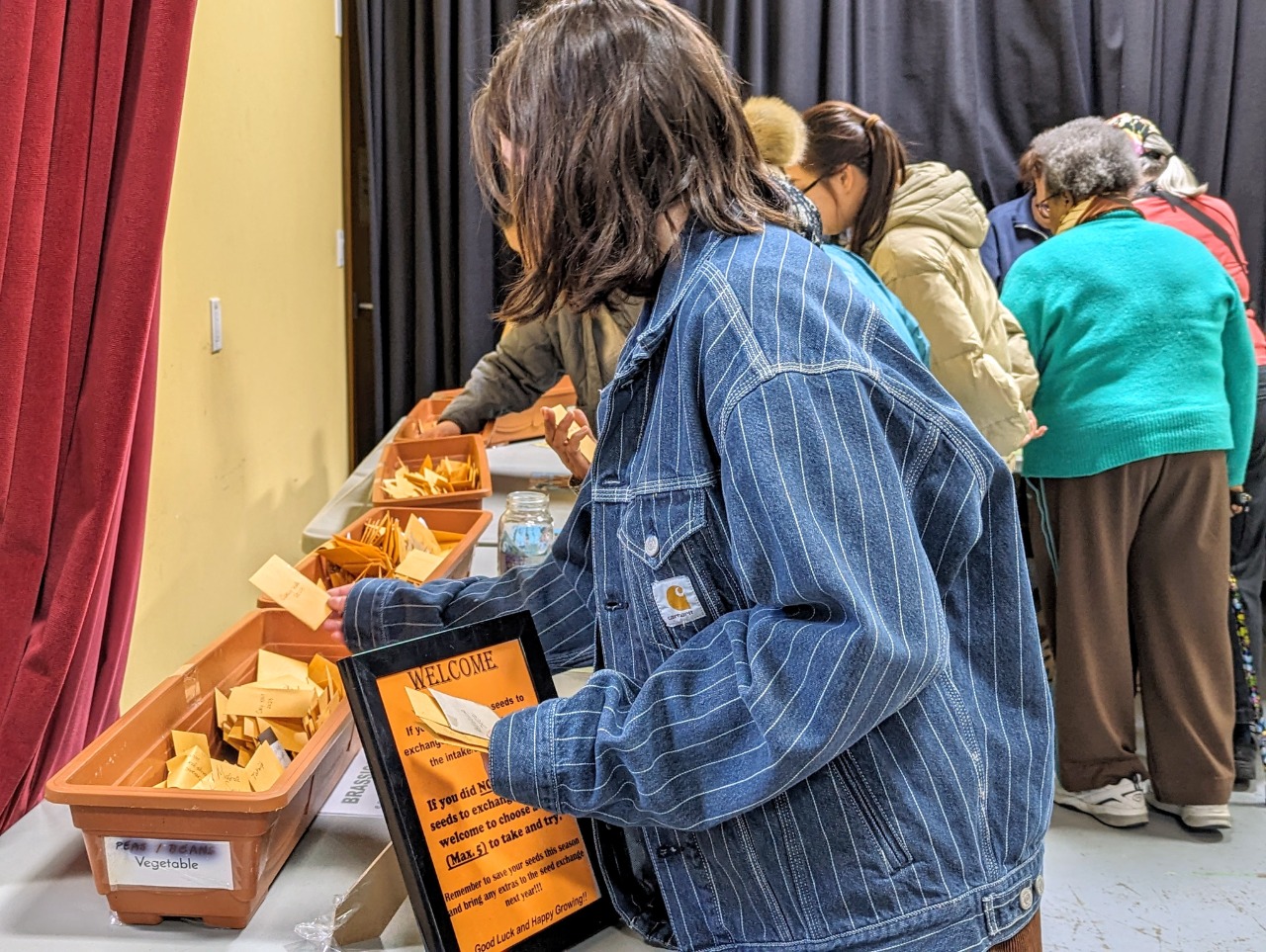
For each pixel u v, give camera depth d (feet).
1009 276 8.04
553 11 2.57
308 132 9.93
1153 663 7.77
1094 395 7.45
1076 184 7.73
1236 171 11.65
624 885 3.11
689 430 2.50
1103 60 11.60
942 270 6.99
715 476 2.50
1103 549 7.55
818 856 2.56
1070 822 8.00
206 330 7.38
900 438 2.43
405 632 3.59
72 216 4.08
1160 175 9.88
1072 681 7.82
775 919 2.62
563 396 9.81
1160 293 7.40
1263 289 11.89
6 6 3.66
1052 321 7.63
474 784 2.95
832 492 2.23
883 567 2.24
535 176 2.51
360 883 2.94
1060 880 7.25
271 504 9.07
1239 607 8.25
